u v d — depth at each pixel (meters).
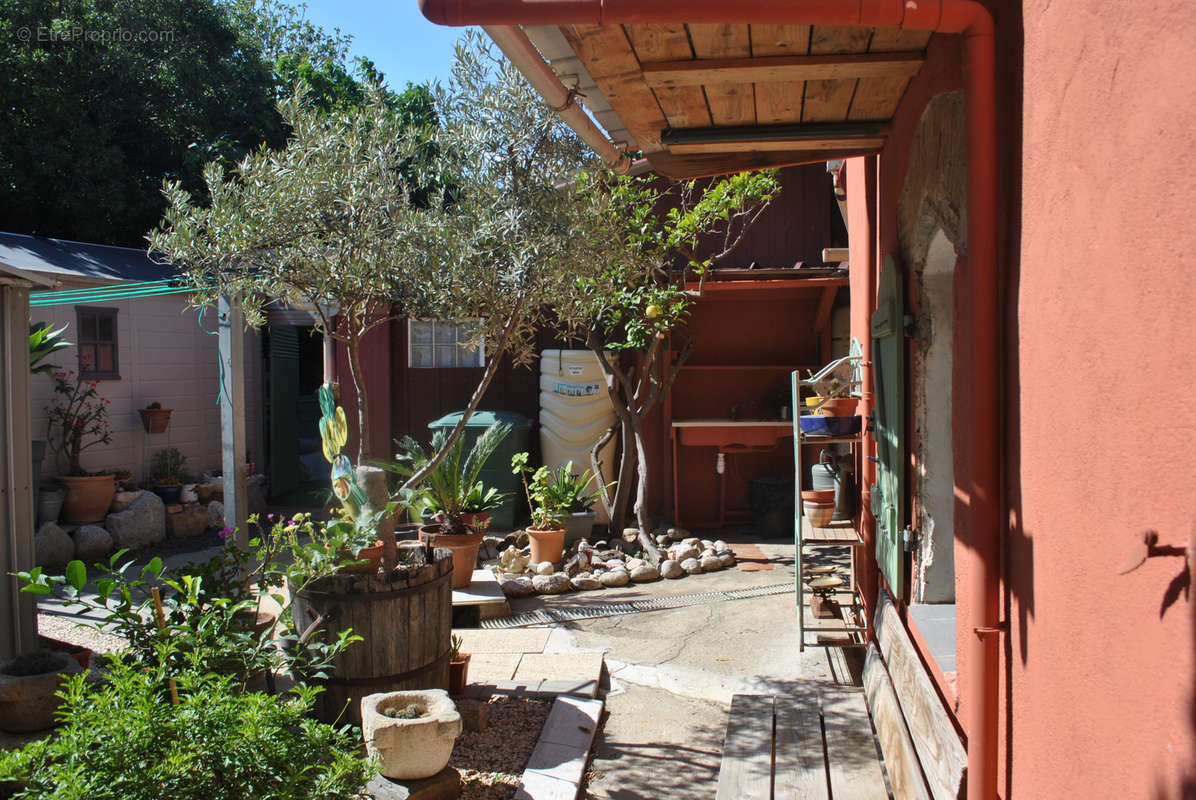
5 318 4.83
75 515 8.32
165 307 10.18
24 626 4.87
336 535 4.16
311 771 2.66
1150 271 1.40
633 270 7.99
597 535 8.98
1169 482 1.34
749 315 9.71
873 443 5.10
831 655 5.50
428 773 3.48
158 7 14.42
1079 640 1.73
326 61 18.55
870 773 3.62
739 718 4.28
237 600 4.10
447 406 10.22
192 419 10.59
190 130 14.40
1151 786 1.40
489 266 4.81
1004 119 2.28
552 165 4.85
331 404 5.69
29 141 12.59
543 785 3.71
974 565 2.33
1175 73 1.32
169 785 2.27
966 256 2.68
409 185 5.77
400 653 4.02
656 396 8.85
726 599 6.89
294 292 4.80
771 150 4.61
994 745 2.32
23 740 3.90
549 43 3.17
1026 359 2.09
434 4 2.38
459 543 6.62
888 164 4.27
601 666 5.30
